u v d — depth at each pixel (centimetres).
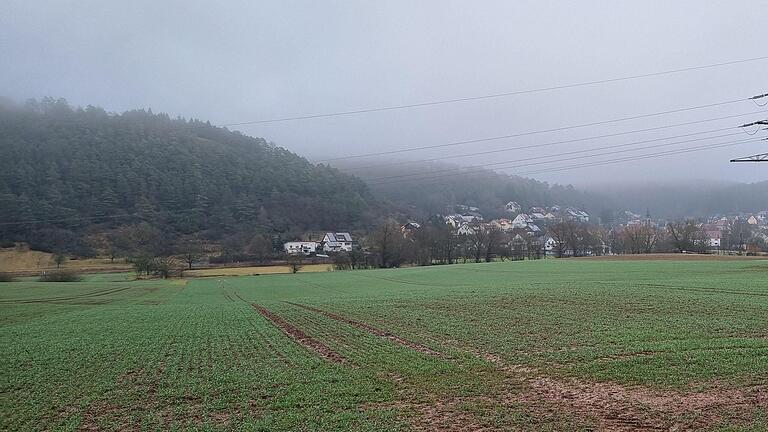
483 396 1733
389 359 2302
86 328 3734
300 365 2253
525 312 3481
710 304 3425
